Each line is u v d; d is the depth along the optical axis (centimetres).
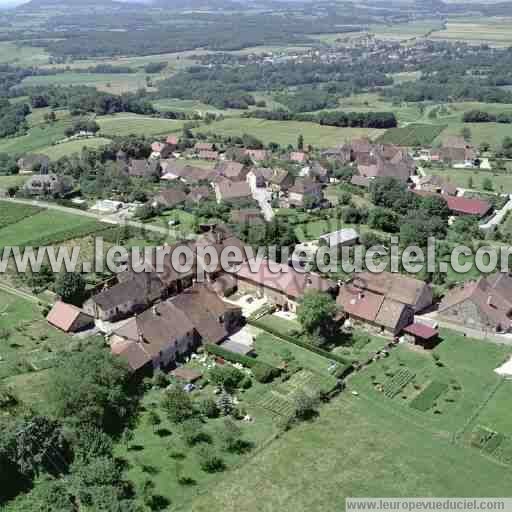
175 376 11462
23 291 15225
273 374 11481
